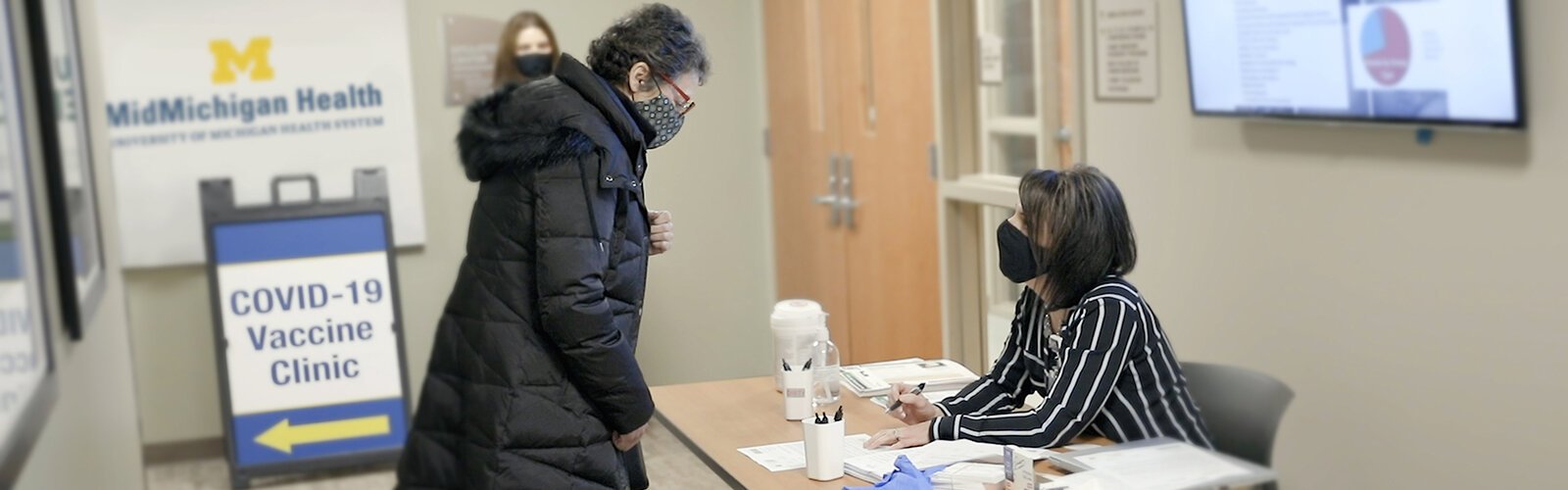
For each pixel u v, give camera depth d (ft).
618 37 6.68
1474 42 6.84
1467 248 7.28
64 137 6.02
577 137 6.11
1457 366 7.44
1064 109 10.49
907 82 12.13
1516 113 6.73
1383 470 8.03
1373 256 7.88
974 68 11.49
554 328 6.12
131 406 8.27
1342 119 7.67
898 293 12.79
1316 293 8.32
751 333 13.46
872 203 13.02
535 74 6.34
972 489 5.86
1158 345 6.79
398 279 6.11
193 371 6.06
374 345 6.10
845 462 6.32
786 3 13.91
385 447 6.21
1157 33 9.30
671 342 12.71
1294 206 8.39
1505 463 7.22
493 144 6.10
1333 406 8.32
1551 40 6.66
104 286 7.57
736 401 7.79
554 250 6.04
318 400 6.14
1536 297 6.92
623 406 6.42
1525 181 6.89
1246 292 8.85
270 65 5.81
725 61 14.19
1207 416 7.03
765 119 14.57
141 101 5.72
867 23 12.69
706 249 13.52
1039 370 7.29
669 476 10.44
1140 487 5.81
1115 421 6.75
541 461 6.27
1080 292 6.89
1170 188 9.39
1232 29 8.36
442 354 6.18
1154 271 9.69
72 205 6.10
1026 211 6.89
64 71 6.36
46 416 4.74
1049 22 10.51
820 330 7.97
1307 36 7.80
